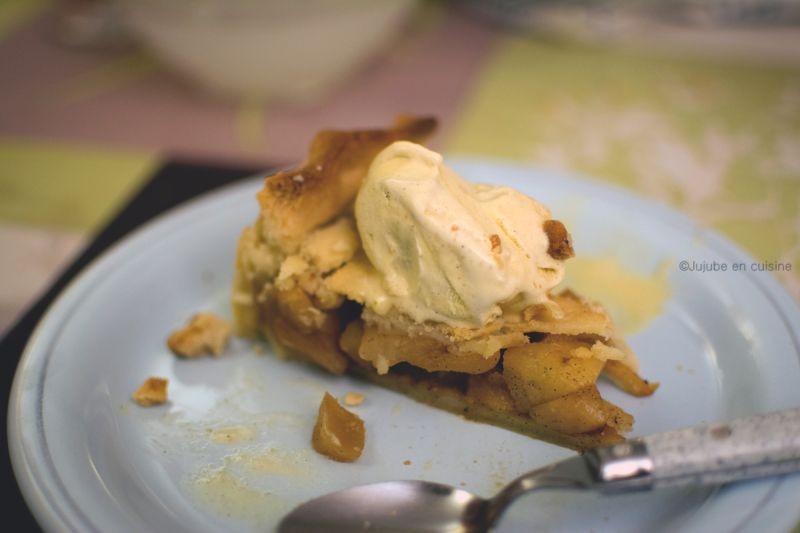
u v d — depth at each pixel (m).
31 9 0.53
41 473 0.22
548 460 0.24
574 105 0.41
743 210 0.33
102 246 0.31
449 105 0.41
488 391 0.25
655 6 0.47
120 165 0.38
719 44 0.45
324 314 0.26
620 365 0.25
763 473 0.21
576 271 0.29
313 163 0.28
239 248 0.27
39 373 0.24
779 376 0.24
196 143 0.39
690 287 0.28
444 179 0.25
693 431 0.20
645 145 0.37
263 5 0.37
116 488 0.22
